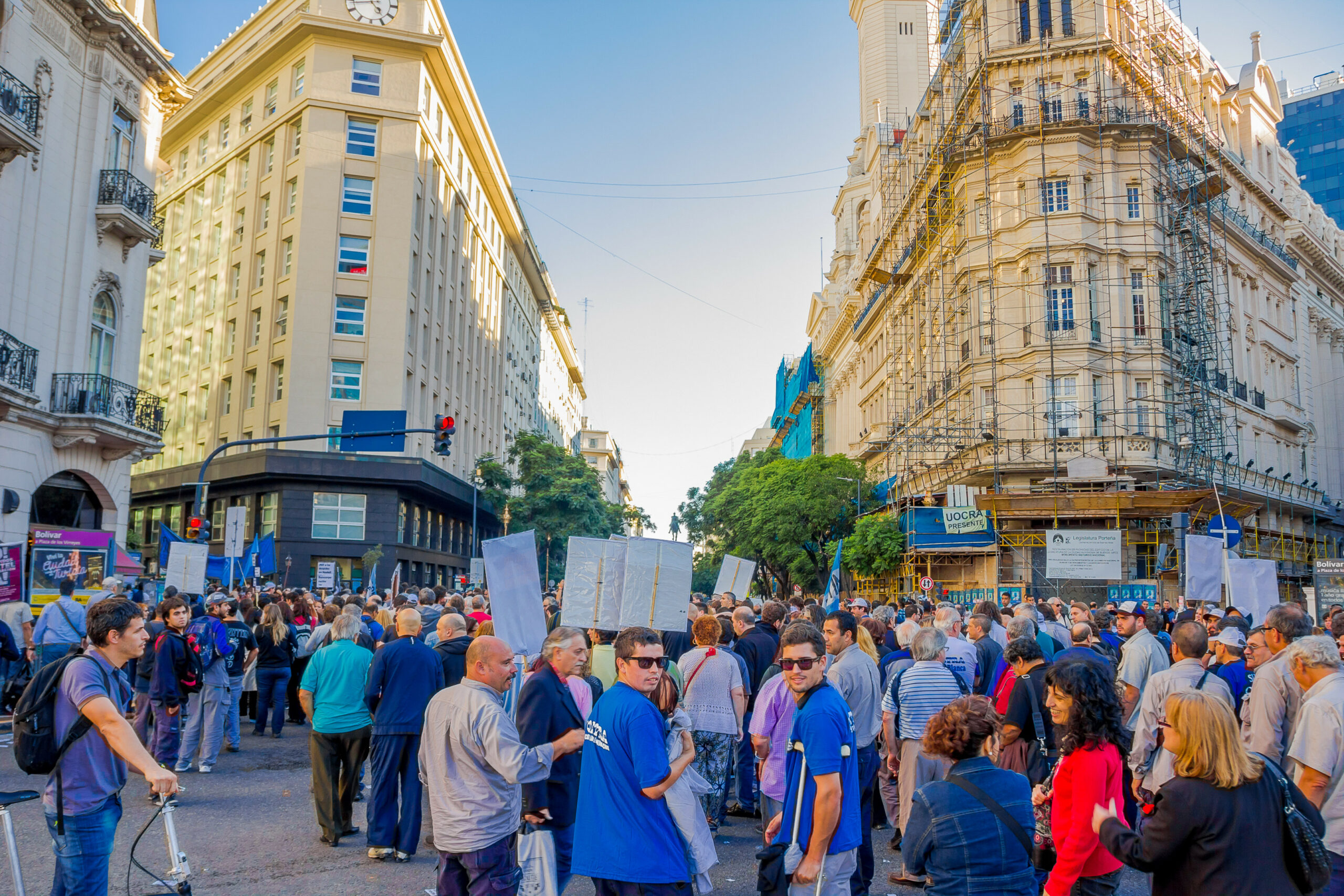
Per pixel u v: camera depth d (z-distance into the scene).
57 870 4.80
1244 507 34.09
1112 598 29.20
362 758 8.34
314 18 40.53
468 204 52.38
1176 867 3.70
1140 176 34.72
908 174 49.75
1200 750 3.65
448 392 48.56
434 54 42.66
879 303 51.59
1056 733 6.55
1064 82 35.78
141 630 5.15
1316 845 3.60
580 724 6.20
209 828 8.60
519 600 7.04
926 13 67.69
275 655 13.69
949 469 36.69
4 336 19.61
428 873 7.32
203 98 46.06
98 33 23.36
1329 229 59.28
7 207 20.47
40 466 21.42
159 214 28.14
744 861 7.73
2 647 12.14
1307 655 5.16
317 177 40.47
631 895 4.47
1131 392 33.09
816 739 4.58
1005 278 34.72
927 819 3.94
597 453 142.75
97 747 4.88
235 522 20.14
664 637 10.16
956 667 8.42
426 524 45.22
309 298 39.66
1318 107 102.94
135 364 25.17
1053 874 4.38
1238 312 44.03
